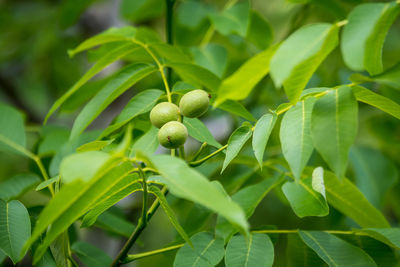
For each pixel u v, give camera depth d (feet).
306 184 4.51
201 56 5.28
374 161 5.42
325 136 4.09
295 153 4.11
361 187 5.33
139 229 4.38
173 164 3.93
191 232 4.81
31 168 4.99
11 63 8.46
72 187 3.89
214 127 6.26
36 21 8.33
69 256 4.55
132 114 4.53
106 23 7.32
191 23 5.54
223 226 4.50
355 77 4.17
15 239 4.28
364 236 4.51
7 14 8.31
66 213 4.03
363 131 5.83
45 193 4.90
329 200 4.70
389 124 5.68
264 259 4.34
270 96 5.98
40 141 5.05
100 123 6.44
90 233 5.72
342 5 5.56
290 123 4.17
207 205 3.84
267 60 3.97
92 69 4.54
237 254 4.36
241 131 4.35
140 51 4.84
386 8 4.02
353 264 4.35
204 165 5.22
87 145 4.33
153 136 4.50
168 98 4.62
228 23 5.32
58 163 4.89
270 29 5.55
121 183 4.21
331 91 4.17
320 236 4.46
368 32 4.00
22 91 8.87
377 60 4.16
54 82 8.46
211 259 4.39
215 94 4.65
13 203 4.38
